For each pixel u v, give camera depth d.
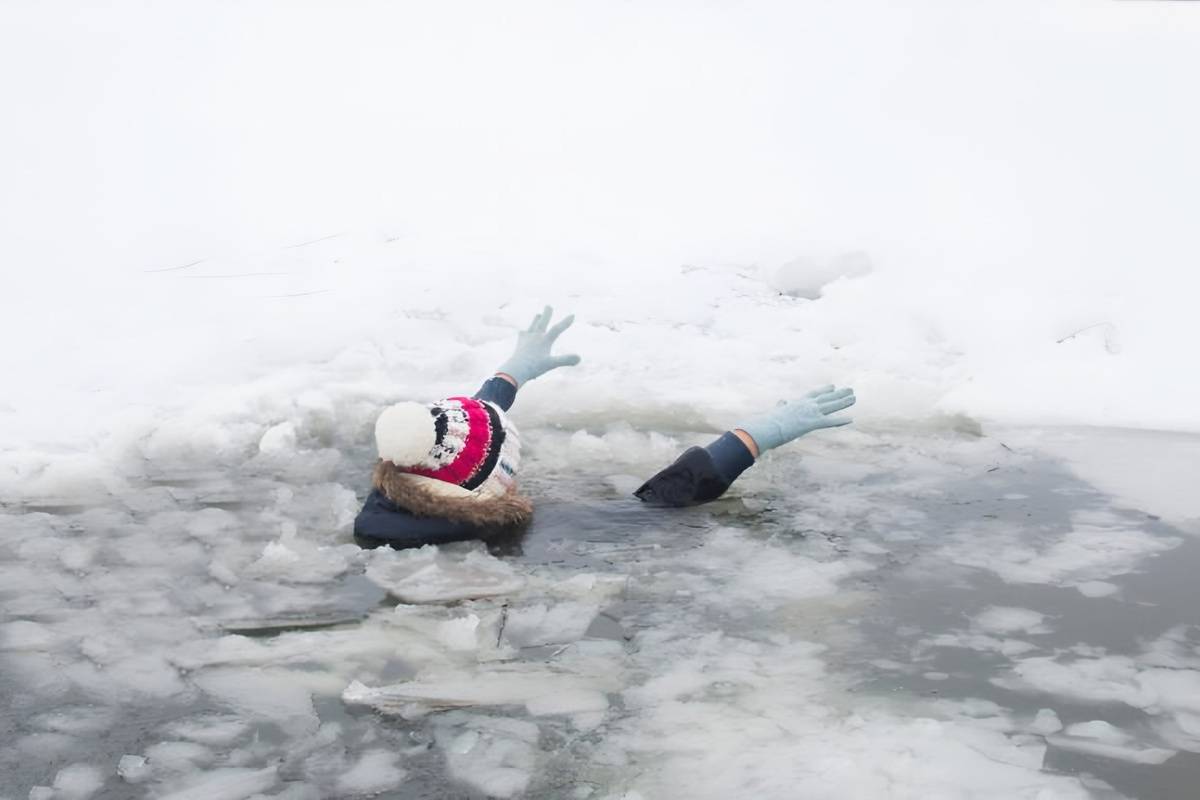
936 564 4.39
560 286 7.87
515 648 3.82
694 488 4.96
